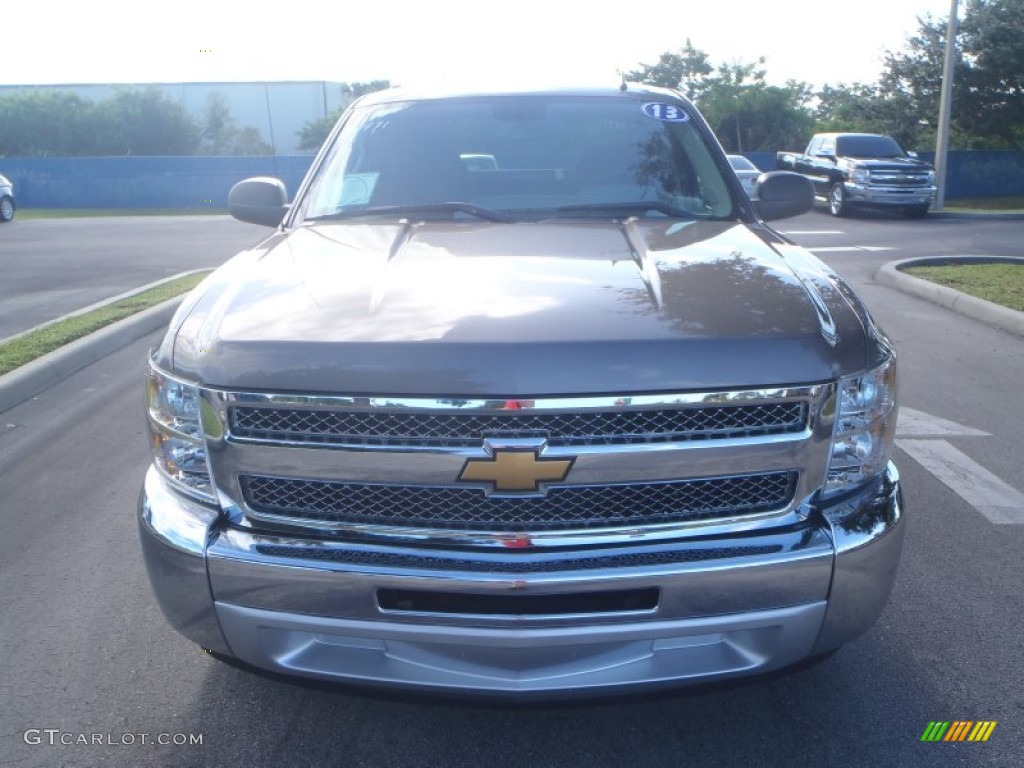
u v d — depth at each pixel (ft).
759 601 8.63
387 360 8.36
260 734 10.34
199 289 10.41
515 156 13.93
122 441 19.88
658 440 8.38
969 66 105.19
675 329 8.64
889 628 12.27
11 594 13.42
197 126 154.81
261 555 8.64
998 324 30.35
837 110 130.21
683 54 146.41
